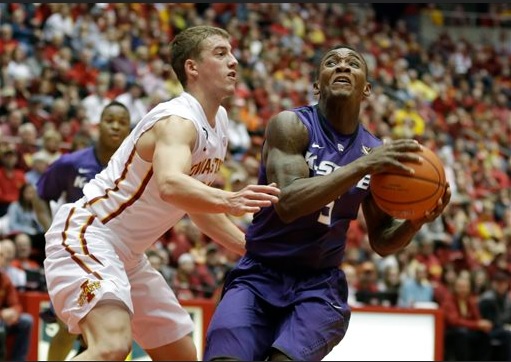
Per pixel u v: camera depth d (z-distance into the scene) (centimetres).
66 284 482
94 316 464
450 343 1241
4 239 1076
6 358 898
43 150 1221
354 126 502
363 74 495
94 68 1769
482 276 1390
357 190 495
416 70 2794
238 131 1742
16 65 1588
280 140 480
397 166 446
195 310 959
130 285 516
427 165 455
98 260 483
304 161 479
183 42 499
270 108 1972
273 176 471
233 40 2230
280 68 2273
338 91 485
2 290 907
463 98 2712
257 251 498
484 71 2995
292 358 462
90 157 741
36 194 761
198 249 1264
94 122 1549
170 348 540
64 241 492
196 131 478
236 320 474
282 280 493
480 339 1250
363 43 2730
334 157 489
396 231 511
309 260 490
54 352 732
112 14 1967
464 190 2044
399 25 3011
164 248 1232
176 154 457
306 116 495
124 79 1686
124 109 732
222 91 495
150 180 486
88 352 454
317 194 445
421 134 2223
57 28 1825
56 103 1462
